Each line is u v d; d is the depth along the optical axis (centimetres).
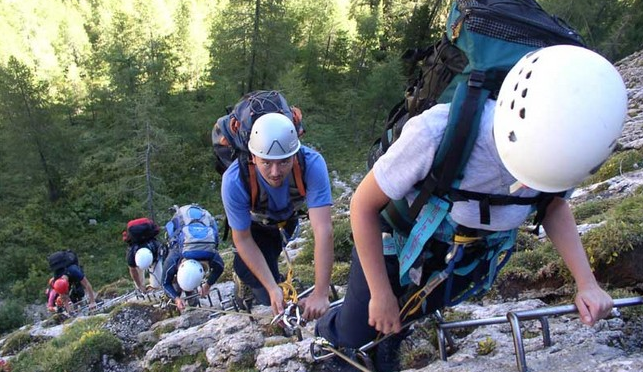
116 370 623
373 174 202
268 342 483
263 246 449
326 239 334
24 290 2517
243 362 470
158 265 788
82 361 625
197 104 3791
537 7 204
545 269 411
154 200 2973
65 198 3262
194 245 641
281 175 320
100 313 1042
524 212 203
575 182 167
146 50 3753
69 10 6194
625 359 236
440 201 202
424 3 5022
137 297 948
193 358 530
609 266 372
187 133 3584
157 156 3200
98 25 5869
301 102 3434
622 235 364
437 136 184
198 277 613
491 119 180
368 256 216
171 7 5097
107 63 4016
